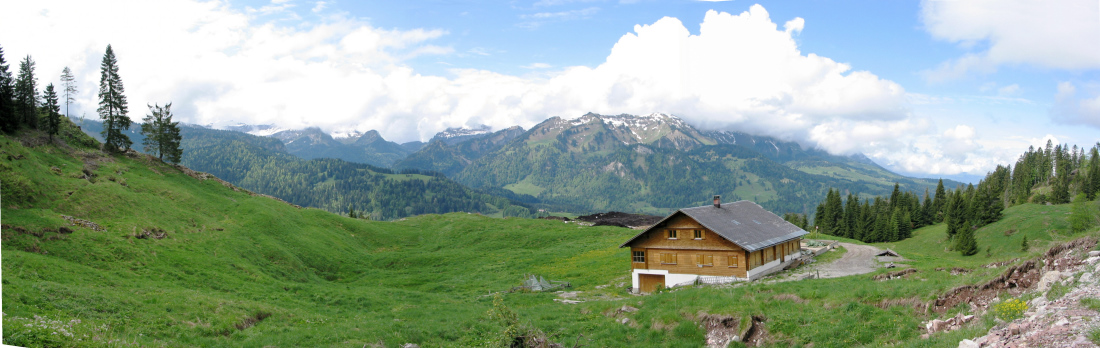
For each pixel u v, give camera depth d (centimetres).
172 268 5197
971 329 1866
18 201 5731
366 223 11019
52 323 2356
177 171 9744
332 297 5119
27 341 2105
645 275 5762
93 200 6600
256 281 5553
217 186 9819
